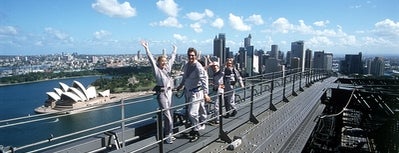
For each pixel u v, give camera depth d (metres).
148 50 5.89
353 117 18.97
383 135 14.60
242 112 9.98
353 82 27.25
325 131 14.14
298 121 9.51
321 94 16.28
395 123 13.44
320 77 28.19
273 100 13.25
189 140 6.45
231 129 7.96
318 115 11.48
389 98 15.74
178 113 7.65
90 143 5.04
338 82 26.00
